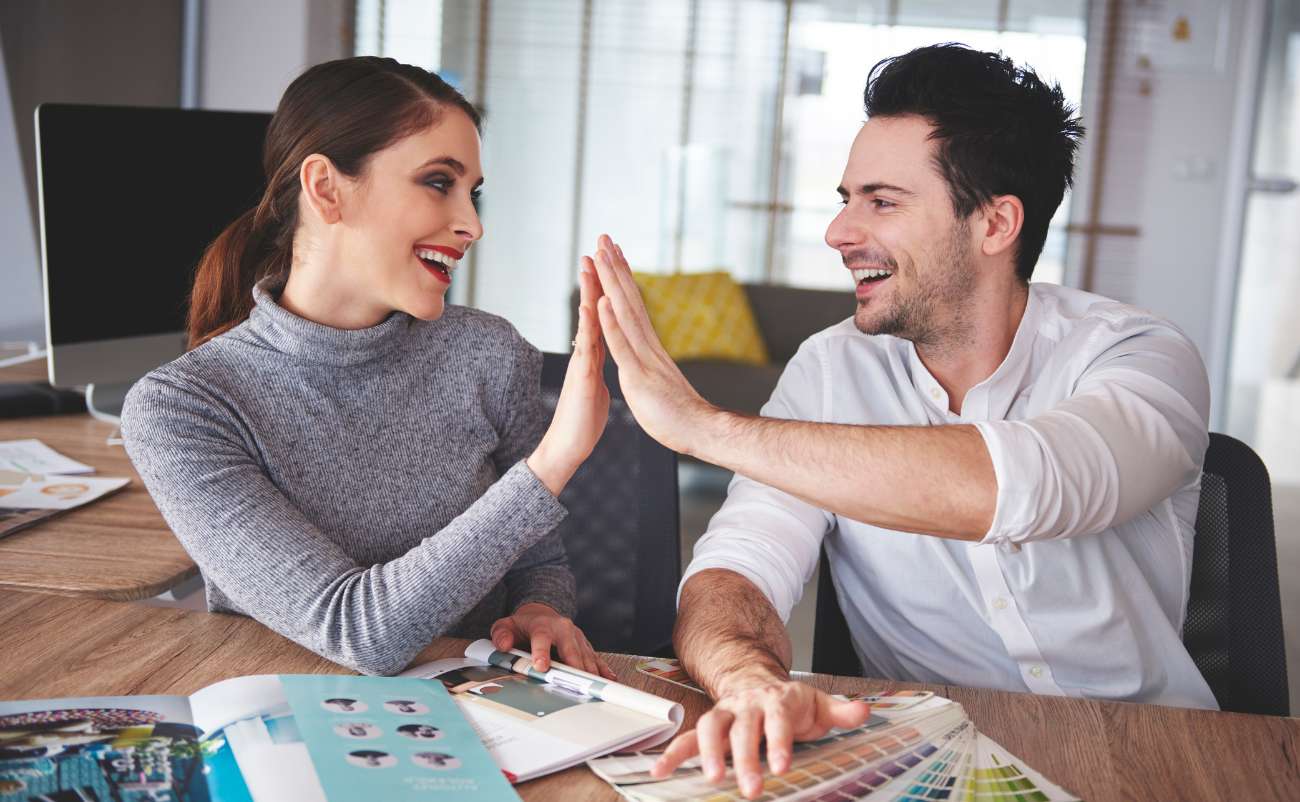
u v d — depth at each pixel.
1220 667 1.42
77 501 1.60
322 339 1.29
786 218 5.79
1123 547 1.39
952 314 1.42
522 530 1.15
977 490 1.11
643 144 5.82
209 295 1.40
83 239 1.98
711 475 5.04
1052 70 5.51
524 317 6.00
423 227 1.27
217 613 1.27
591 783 0.93
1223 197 5.45
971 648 1.43
